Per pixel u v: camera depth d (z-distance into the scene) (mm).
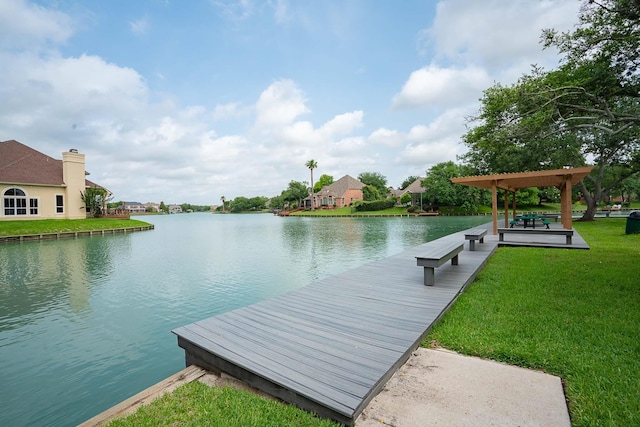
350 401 2039
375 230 22969
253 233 24203
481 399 2135
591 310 3748
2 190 23359
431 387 2311
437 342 3143
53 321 5754
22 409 3270
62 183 27016
